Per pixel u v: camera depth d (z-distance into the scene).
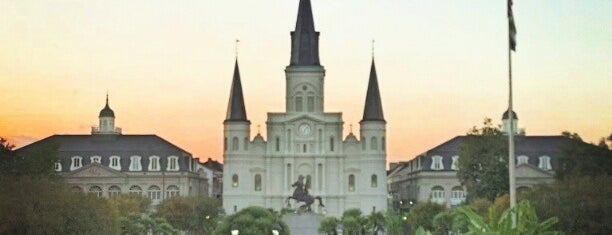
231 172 166.62
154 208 155.00
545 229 34.78
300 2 172.88
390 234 125.38
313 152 168.38
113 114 172.50
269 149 168.12
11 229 64.81
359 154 167.62
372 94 168.25
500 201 87.31
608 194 69.88
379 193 166.75
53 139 170.50
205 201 140.75
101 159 169.00
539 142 169.25
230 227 88.62
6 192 67.31
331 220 108.50
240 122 166.50
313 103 169.88
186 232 144.25
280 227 91.31
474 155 128.25
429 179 170.50
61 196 69.31
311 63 170.62
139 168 168.62
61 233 67.69
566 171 100.75
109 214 77.25
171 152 170.12
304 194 116.88
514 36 46.88
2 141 107.88
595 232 67.56
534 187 91.31
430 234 36.75
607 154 99.25
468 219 35.84
